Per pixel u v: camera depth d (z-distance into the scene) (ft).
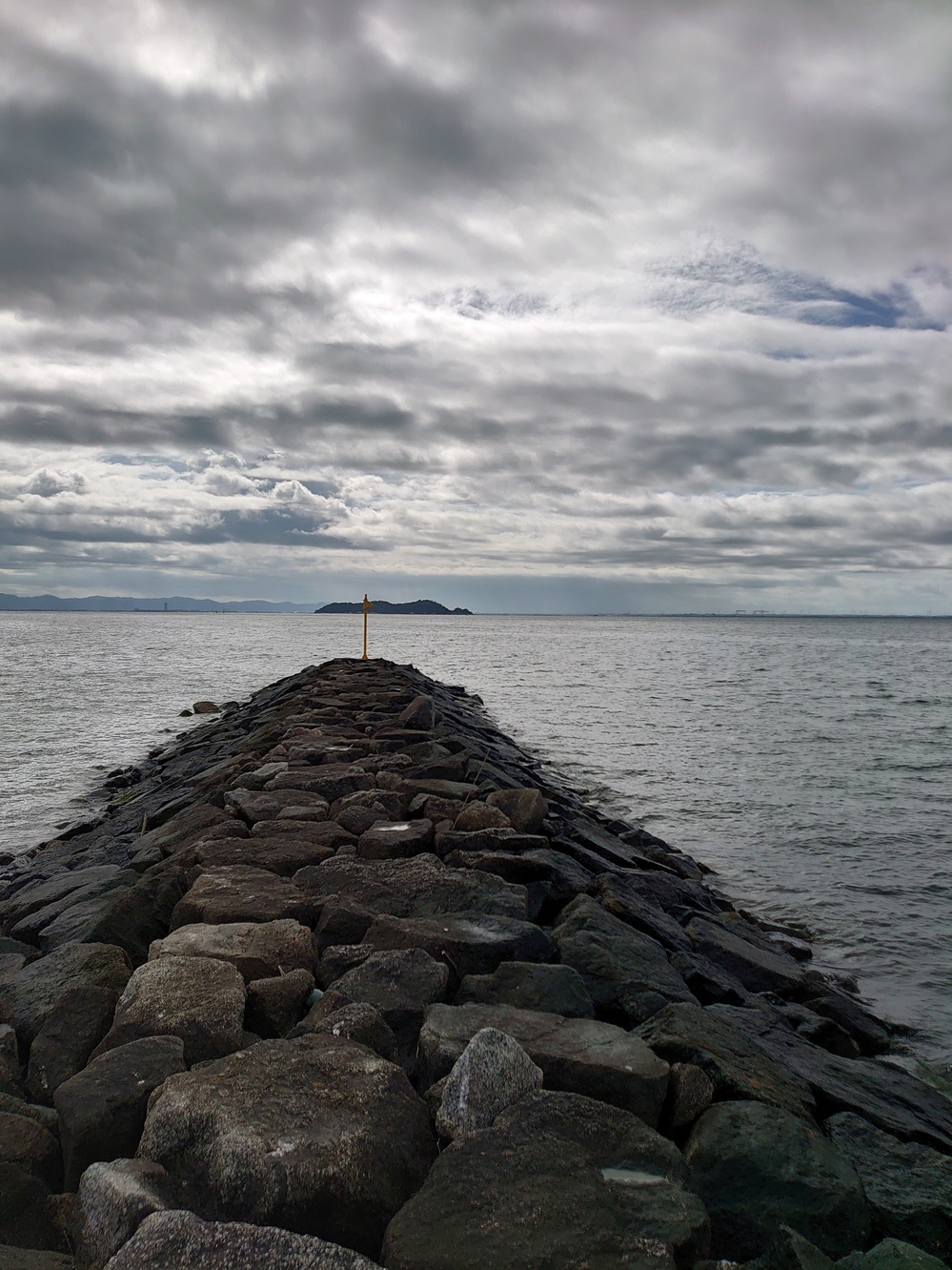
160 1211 9.92
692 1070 14.28
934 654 259.80
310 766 39.11
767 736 82.02
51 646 237.25
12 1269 9.71
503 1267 9.70
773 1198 12.21
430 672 164.66
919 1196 13.21
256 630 438.40
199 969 16.01
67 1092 12.48
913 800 54.65
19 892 31.53
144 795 49.67
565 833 33.58
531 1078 13.11
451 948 18.78
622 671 172.35
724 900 34.50
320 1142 11.12
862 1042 23.43
